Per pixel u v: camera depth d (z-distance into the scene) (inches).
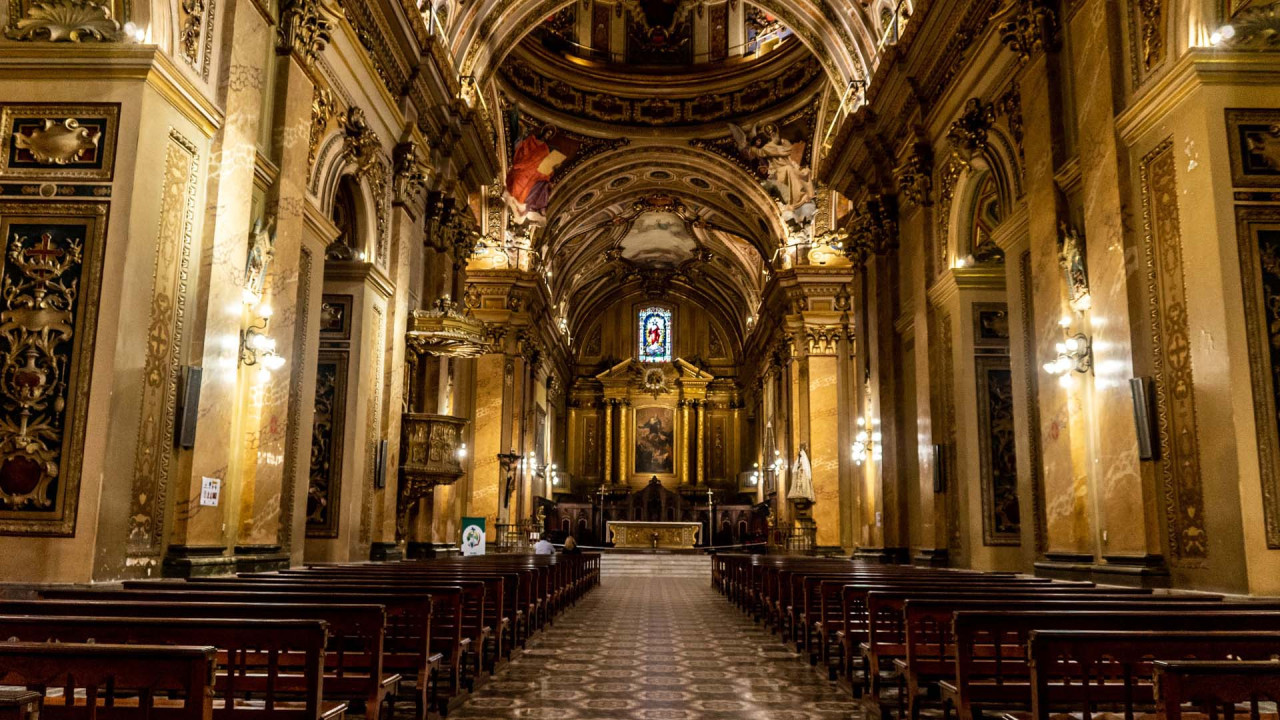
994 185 453.7
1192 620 160.2
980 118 458.9
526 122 1015.6
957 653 174.6
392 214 529.7
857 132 627.5
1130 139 315.6
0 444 253.1
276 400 352.2
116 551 258.7
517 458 1029.2
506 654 312.2
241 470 339.0
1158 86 297.0
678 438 1632.6
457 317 557.3
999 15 404.8
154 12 280.7
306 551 452.4
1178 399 289.3
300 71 374.3
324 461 462.9
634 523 1259.8
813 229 1023.6
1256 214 276.8
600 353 1690.5
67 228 264.7
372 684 170.9
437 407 608.4
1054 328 362.3
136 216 267.3
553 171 1056.2
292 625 136.7
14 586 243.6
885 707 217.8
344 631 167.3
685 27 1034.1
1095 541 335.6
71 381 256.4
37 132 269.6
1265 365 267.9
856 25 678.5
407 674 245.9
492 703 231.0
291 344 366.0
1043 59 374.3
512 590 324.5
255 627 136.3
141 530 271.6
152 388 276.5
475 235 708.7
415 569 367.2
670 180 1152.8
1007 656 229.3
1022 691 177.5
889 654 231.6
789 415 1046.4
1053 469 360.5
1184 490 285.0
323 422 466.6
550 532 1485.0
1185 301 286.7
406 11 503.2
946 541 496.1
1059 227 359.9
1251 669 97.9
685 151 1070.4
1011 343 425.4
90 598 192.1
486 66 711.7
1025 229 412.8
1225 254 273.6
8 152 269.0
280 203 356.2
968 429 473.7
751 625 432.5
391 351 519.5
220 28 317.1
